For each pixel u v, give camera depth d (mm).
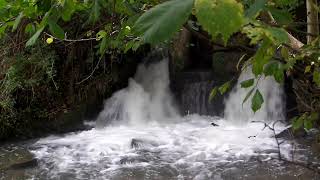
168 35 733
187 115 8781
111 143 6766
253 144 6477
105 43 1635
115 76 8461
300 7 4414
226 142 6695
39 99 7676
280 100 7926
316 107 1562
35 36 1293
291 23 1158
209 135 7184
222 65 8750
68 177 5344
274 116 8000
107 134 7414
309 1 1371
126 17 1604
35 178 5324
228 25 716
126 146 6613
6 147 6773
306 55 1248
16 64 7285
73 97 8008
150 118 8594
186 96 8867
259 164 5570
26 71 7441
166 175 5332
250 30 907
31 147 6727
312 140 6074
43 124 7543
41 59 7375
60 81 7965
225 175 5258
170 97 8938
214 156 6051
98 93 8281
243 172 5328
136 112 8539
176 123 8328
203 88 8703
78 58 8008
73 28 6930
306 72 1354
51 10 1340
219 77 8773
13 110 7234
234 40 1196
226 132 7344
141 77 9023
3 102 7090
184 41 9086
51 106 7789
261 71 1204
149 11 772
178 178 5215
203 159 5930
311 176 4941
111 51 7637
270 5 1150
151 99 8789
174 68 9039
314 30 1370
